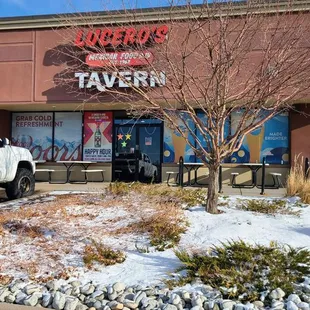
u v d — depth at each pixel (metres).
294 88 6.37
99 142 14.83
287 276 4.15
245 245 4.79
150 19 8.11
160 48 6.71
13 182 10.34
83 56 12.08
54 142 15.10
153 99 6.66
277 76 5.76
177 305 3.73
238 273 4.18
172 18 6.73
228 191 11.32
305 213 6.96
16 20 13.41
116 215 7.07
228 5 6.05
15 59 13.58
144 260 4.95
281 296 3.84
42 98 13.31
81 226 6.45
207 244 5.29
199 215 6.68
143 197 8.34
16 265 4.86
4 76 13.63
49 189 12.16
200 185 13.35
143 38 7.46
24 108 14.59
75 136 15.01
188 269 4.45
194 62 6.75
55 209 7.55
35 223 6.62
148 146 14.42
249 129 6.40
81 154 14.95
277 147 13.35
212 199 6.87
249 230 5.76
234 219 6.38
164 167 14.13
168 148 14.23
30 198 9.57
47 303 3.91
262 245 5.02
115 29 8.80
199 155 6.86
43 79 13.31
